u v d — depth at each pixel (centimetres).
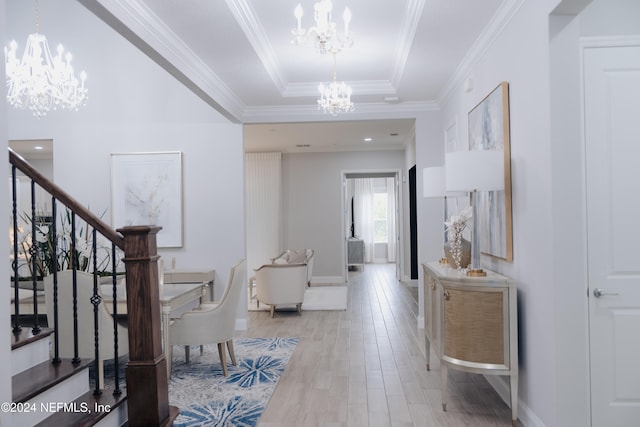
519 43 300
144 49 326
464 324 307
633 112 265
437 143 585
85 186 612
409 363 436
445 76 473
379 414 321
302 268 659
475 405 334
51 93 458
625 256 263
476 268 320
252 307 733
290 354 470
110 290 416
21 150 762
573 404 253
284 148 965
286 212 1009
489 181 305
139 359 246
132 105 609
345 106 437
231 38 360
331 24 290
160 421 247
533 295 284
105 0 264
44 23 613
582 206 256
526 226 293
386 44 416
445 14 325
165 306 386
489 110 356
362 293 841
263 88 504
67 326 340
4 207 162
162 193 605
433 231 583
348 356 461
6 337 161
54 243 258
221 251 600
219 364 440
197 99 603
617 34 266
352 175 1039
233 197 600
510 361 296
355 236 1411
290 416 319
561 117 255
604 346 263
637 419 261
